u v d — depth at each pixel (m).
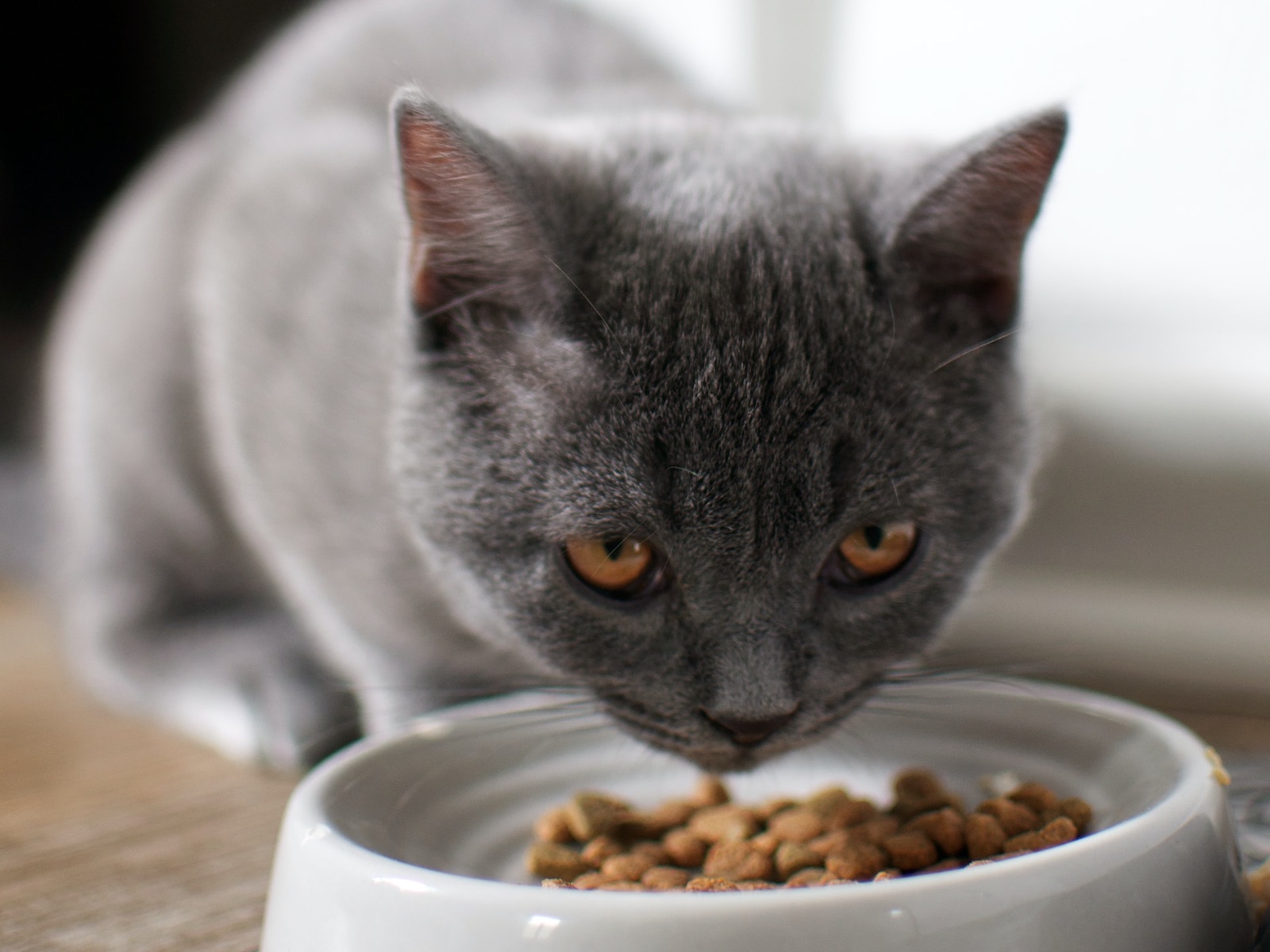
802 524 0.29
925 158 0.31
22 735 0.41
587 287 0.30
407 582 0.35
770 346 0.29
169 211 0.44
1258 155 0.48
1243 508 0.44
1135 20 0.48
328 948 0.24
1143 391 0.46
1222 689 0.43
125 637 0.44
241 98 0.49
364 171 0.40
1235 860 0.25
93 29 0.62
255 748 0.37
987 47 0.50
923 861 0.27
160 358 0.43
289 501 0.38
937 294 0.31
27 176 0.63
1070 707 0.30
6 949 0.29
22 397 0.63
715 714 0.29
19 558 0.60
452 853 0.29
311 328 0.38
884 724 0.32
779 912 0.22
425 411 0.31
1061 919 0.23
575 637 0.30
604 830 0.29
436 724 0.30
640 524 0.29
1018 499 0.32
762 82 0.55
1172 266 0.50
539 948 0.23
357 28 0.46
